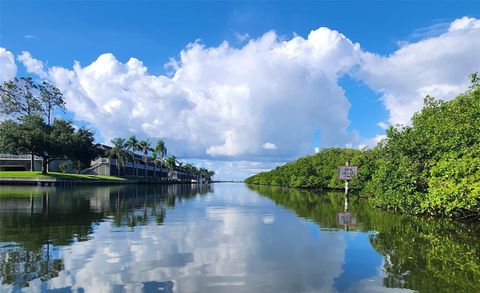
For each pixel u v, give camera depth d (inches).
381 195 999.0
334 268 371.2
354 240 519.5
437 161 815.7
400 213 896.9
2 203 1034.1
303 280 331.6
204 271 356.5
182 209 971.9
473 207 671.1
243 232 584.7
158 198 1438.2
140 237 527.5
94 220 702.5
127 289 302.2
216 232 582.9
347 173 1050.7
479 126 687.1
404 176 856.9
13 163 3540.8
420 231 602.2
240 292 299.0
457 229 625.6
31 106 3083.2
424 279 335.6
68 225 635.5
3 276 333.4
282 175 3905.0
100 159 3941.9
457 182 665.0
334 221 732.7
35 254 415.8
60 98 3206.2
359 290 306.3
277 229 620.1
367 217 807.7
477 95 786.8
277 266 376.5
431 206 740.0
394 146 991.6
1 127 2657.5
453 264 387.5
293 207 1075.9
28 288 302.4
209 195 1824.6
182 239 517.0
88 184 2942.9
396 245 484.1
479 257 417.7
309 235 559.8
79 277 331.9
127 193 1768.0
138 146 4165.8
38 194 1477.6
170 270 357.7
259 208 1031.0
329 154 2901.1
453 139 727.7
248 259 404.8
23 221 679.1
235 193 2145.7
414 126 1031.0
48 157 2807.6
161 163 5521.7
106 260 392.2
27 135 2551.7
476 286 316.2
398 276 344.2
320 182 2674.7
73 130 3036.4
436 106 1063.0
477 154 665.0
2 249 440.8
